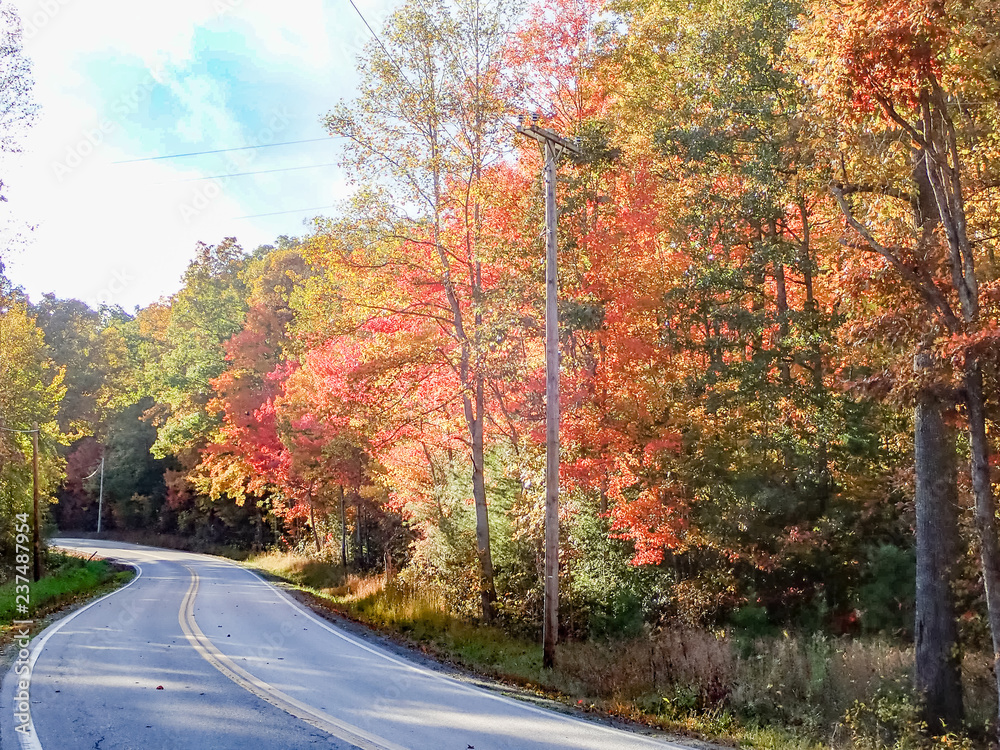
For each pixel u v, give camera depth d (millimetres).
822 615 15414
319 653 13781
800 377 19312
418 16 18438
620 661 12938
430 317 20875
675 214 20422
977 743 9938
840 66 9281
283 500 46656
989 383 10047
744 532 16438
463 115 18984
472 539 22047
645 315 19266
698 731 9820
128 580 32219
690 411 17984
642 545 16625
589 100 21531
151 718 8461
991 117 10500
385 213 19469
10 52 19719
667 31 21922
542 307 19281
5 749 7176
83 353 71812
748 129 19500
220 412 55094
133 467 72750
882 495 15852
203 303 64438
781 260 18359
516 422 20516
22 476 35781
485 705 10062
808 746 9359
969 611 12438
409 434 22781
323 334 20625
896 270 10344
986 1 8422
